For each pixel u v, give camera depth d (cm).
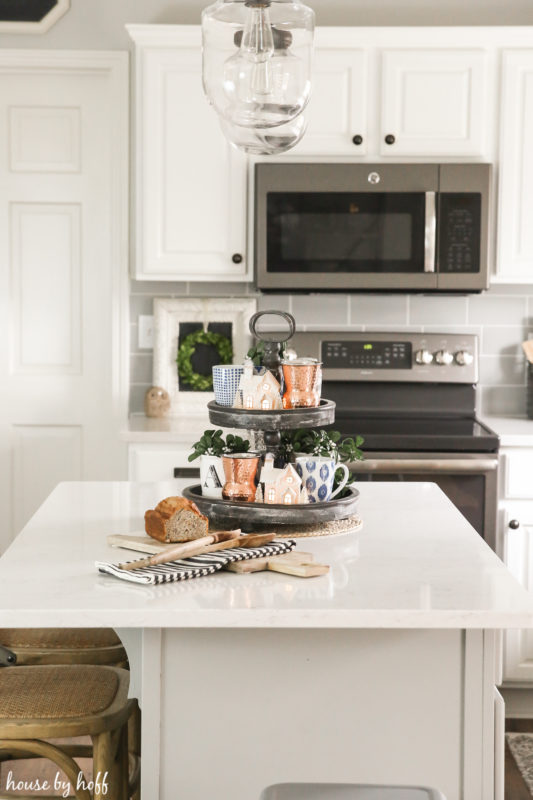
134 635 192
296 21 183
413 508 236
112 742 198
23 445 414
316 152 365
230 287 405
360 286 365
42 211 407
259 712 171
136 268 372
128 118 395
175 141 367
